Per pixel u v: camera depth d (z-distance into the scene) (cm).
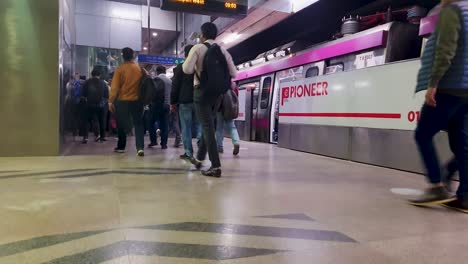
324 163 513
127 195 291
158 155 571
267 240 196
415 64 437
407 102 446
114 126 1074
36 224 214
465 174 262
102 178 362
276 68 955
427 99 260
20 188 311
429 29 542
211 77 372
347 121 554
